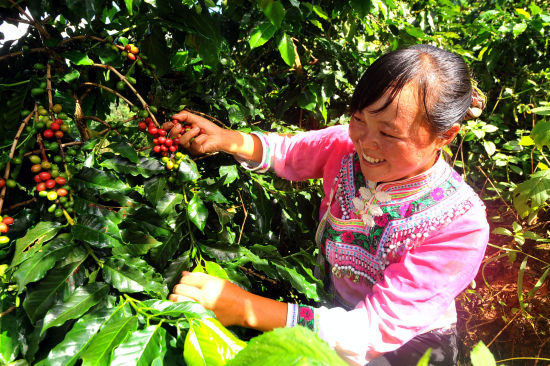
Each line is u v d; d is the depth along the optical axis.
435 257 0.89
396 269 0.93
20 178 0.90
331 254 1.12
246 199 1.40
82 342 0.67
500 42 2.51
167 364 0.66
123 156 0.91
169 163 0.96
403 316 0.86
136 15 1.09
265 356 0.34
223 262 1.01
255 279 1.31
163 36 1.11
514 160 2.31
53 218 0.80
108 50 0.98
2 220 0.77
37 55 0.96
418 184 0.92
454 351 1.09
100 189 0.83
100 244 0.75
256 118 1.88
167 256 0.95
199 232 1.08
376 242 0.99
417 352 1.03
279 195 1.36
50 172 0.81
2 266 0.77
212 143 1.11
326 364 0.30
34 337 0.70
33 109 0.89
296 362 0.31
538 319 2.02
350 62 1.86
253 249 1.13
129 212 0.90
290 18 1.33
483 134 2.15
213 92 1.45
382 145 0.82
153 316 0.71
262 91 1.62
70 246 0.76
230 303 0.83
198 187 1.04
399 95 0.74
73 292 0.73
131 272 0.79
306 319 0.85
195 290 0.82
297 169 1.24
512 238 2.27
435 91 0.75
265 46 1.72
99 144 0.92
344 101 2.00
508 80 2.78
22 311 0.74
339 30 1.79
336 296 1.24
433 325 1.06
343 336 0.84
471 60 2.59
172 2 1.05
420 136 0.79
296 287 1.03
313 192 1.64
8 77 0.95
